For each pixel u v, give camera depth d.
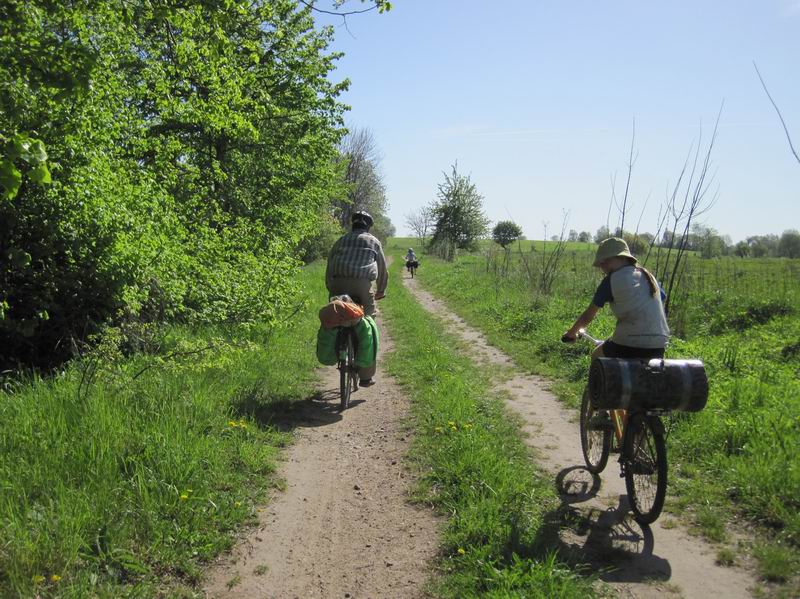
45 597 2.97
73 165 7.05
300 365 8.81
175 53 11.35
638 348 4.36
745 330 11.00
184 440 4.79
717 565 3.54
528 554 3.59
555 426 6.39
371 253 7.51
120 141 8.69
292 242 17.73
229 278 10.37
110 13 6.91
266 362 8.29
